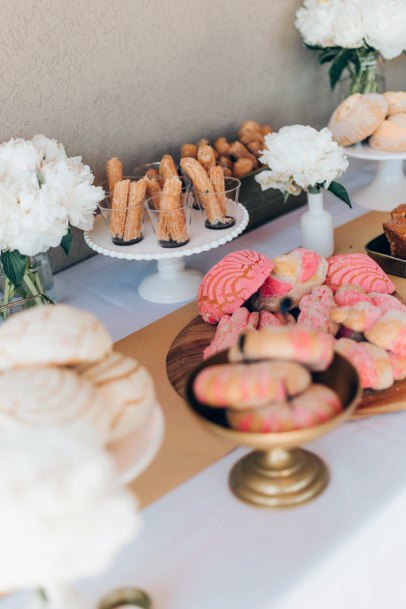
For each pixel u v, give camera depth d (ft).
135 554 3.43
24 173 4.43
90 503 2.63
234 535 3.46
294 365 3.39
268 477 3.57
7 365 3.16
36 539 2.60
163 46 5.56
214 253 5.44
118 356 3.35
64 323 3.19
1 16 4.84
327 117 6.85
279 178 5.01
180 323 4.68
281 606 3.24
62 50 5.12
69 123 5.29
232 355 3.49
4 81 4.97
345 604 3.42
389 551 3.54
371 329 3.99
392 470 3.64
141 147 5.66
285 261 4.48
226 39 5.90
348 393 3.40
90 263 5.52
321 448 3.77
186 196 4.88
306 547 3.39
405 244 4.84
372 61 6.13
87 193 4.53
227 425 3.38
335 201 5.98
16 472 2.64
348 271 4.54
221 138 5.74
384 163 5.84
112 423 3.22
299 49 6.40
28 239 4.34
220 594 3.27
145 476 3.73
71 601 3.06
